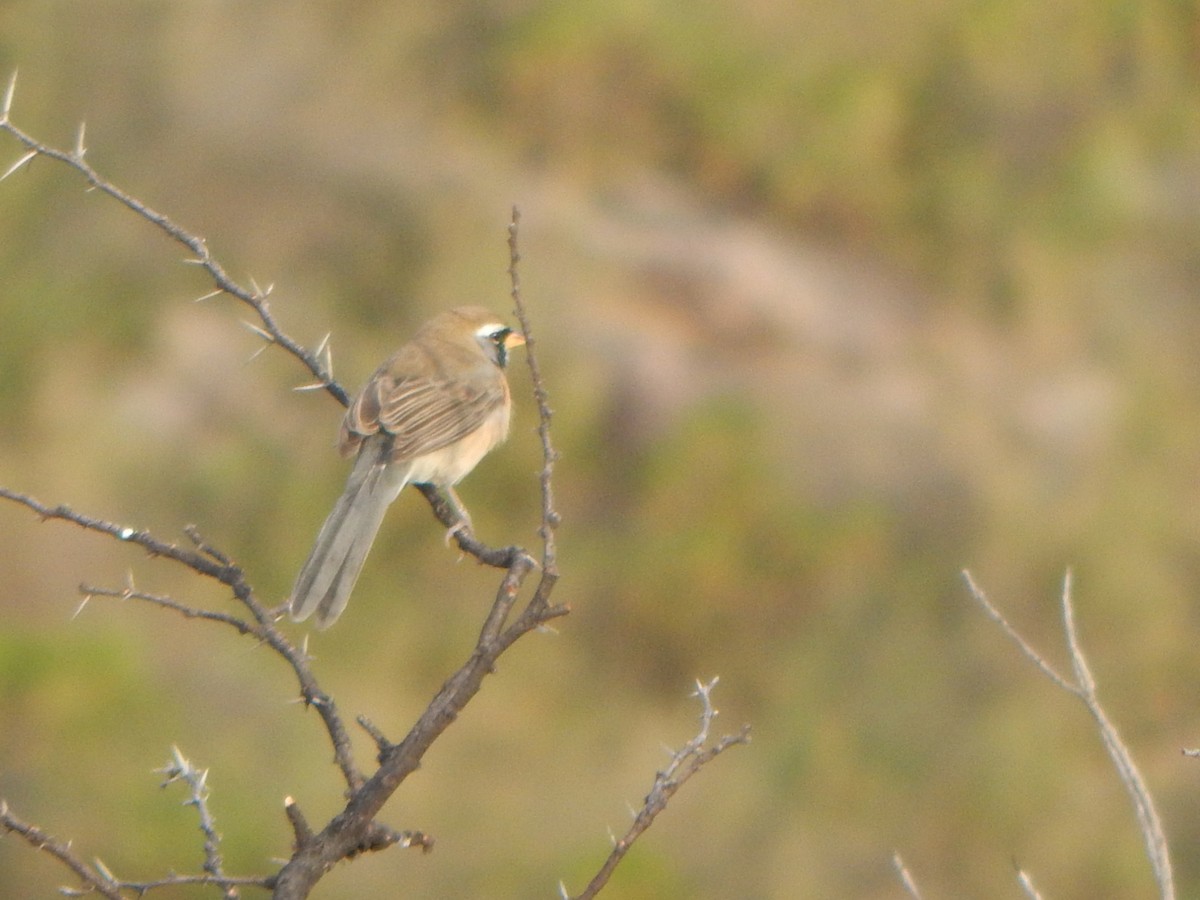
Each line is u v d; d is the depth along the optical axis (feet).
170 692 36.81
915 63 55.47
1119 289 52.31
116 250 46.55
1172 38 57.11
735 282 50.01
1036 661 15.19
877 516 44.50
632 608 43.55
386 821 36.40
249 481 43.24
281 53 49.85
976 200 53.52
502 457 45.06
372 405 25.50
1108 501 44.60
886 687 41.22
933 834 38.11
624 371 46.32
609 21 53.36
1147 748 39.70
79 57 48.85
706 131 54.03
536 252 48.49
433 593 42.96
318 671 40.27
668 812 38.24
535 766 39.32
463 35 53.57
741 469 44.88
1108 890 36.68
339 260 47.75
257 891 32.76
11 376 44.32
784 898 36.55
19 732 34.45
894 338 50.06
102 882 14.79
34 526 40.34
